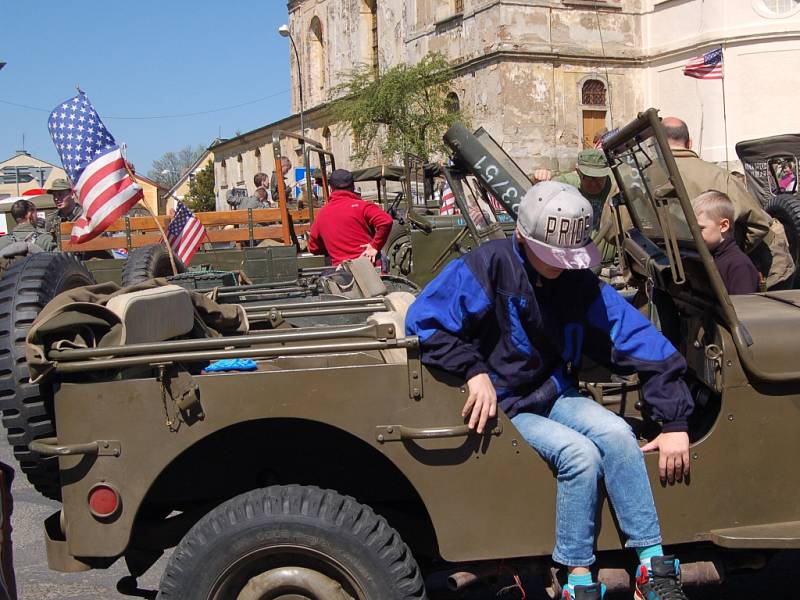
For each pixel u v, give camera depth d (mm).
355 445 3488
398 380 2967
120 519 2975
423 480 2986
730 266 4137
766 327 3057
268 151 49250
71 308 2982
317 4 42969
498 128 27750
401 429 2963
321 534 2936
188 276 6855
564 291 3109
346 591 3008
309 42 44469
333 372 2959
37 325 2924
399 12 34281
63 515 3059
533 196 2977
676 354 3098
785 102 25938
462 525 2994
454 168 6461
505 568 3143
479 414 2930
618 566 3141
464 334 3057
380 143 28438
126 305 3131
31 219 10984
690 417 3436
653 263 3582
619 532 3031
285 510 2951
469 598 4133
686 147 5125
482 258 3053
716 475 3035
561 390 3211
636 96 29031
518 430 3023
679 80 27656
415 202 13836
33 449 2967
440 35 30766
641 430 3662
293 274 9719
